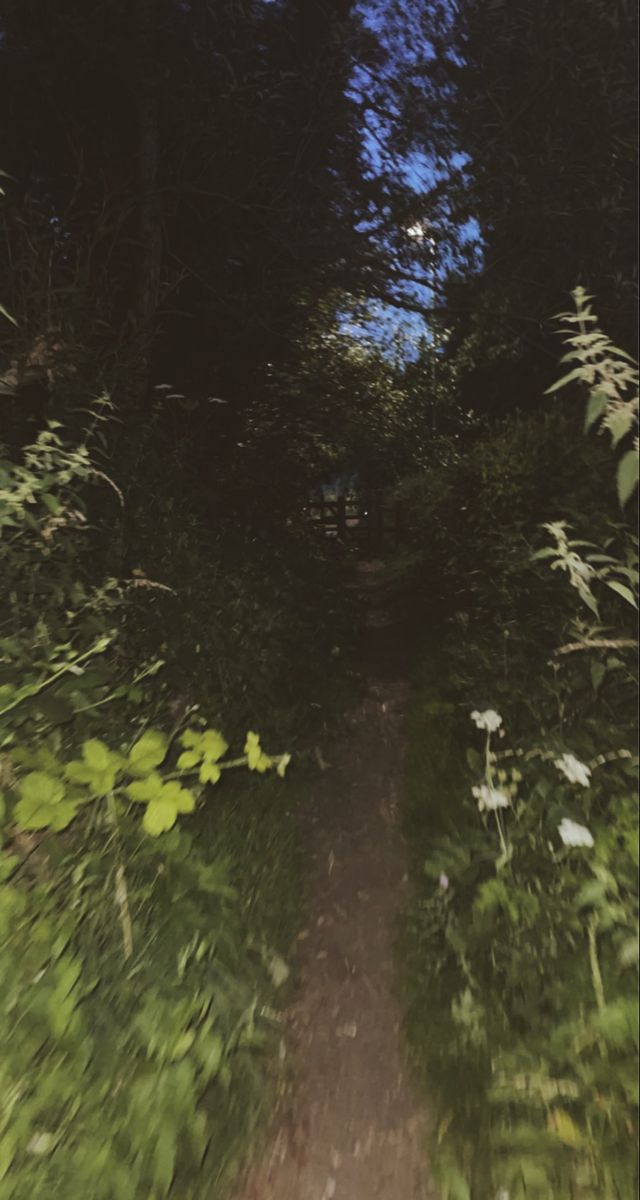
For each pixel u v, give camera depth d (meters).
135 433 5.44
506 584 5.22
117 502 4.73
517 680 4.11
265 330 7.85
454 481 9.29
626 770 2.70
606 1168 1.89
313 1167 2.19
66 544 3.63
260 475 8.86
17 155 5.88
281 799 4.13
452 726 4.85
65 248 5.71
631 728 2.93
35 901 2.38
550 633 4.13
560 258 6.50
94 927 2.44
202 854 3.10
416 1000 2.75
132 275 6.70
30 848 2.63
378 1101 2.40
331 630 7.22
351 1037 2.66
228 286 7.36
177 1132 2.02
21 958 2.21
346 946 3.14
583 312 2.10
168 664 4.17
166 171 6.52
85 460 3.61
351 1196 2.11
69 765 2.37
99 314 5.77
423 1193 2.11
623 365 1.90
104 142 6.19
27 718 2.78
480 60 6.16
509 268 6.81
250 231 7.16
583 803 2.71
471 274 7.09
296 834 3.95
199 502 6.66
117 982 2.33
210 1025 2.33
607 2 5.36
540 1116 2.08
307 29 6.63
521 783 3.18
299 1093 2.44
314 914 3.36
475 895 2.94
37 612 3.41
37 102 5.98
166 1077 2.10
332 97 6.59
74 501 4.05
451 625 6.97
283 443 9.30
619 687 3.16
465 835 3.29
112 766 2.41
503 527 5.48
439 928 2.99
